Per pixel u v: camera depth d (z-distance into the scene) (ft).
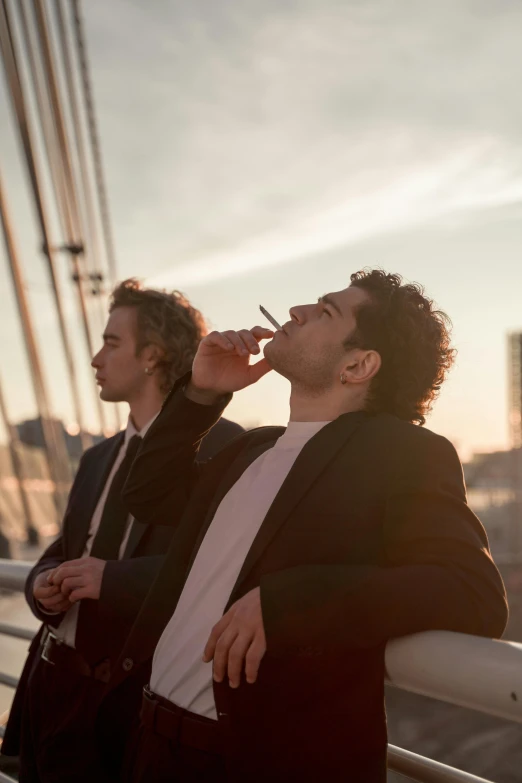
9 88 22.36
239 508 4.23
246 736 3.54
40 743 5.58
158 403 6.44
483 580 3.30
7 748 6.30
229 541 4.16
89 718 5.40
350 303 4.37
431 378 4.51
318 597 3.24
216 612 4.00
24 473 48.49
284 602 3.28
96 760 5.30
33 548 49.83
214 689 3.61
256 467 4.41
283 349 4.40
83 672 5.55
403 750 4.11
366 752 3.52
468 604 3.22
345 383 4.34
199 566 4.28
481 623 3.27
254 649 3.29
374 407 4.37
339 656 3.49
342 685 3.53
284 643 3.27
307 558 3.69
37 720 5.73
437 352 4.55
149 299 6.57
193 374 4.83
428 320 4.54
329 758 3.50
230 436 6.08
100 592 5.21
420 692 3.33
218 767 3.72
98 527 6.08
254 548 3.83
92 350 25.72
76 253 26.86
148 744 4.00
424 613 3.15
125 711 4.82
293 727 3.52
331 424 4.07
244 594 3.81
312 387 4.38
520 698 2.79
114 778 4.81
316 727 3.51
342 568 3.34
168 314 6.50
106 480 6.38
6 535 38.19
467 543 3.32
